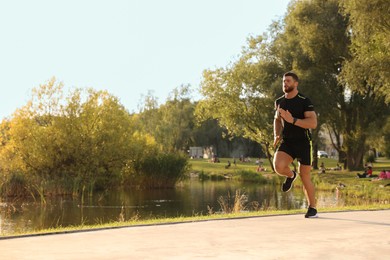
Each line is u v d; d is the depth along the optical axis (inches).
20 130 1380.4
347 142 1868.8
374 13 1070.4
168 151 1619.1
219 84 1936.5
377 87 1232.2
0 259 160.7
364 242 194.4
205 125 3560.5
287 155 280.1
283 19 1943.9
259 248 181.8
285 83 276.8
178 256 166.4
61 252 173.9
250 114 1898.4
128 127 1525.6
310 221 264.5
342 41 1651.1
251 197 1160.8
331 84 1786.4
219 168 2362.2
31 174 1344.7
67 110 1429.6
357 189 1224.8
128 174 1501.0
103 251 175.8
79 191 1294.3
